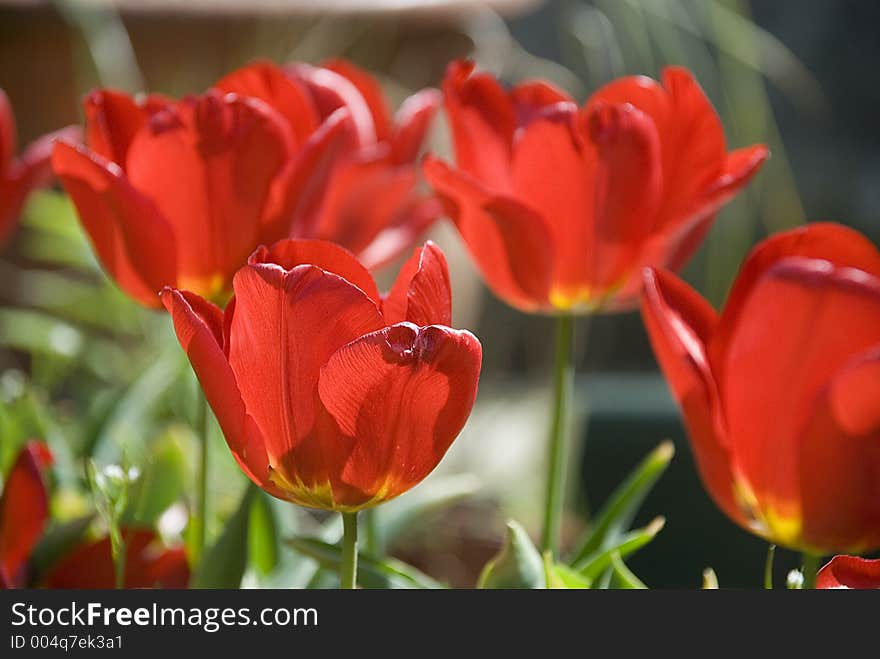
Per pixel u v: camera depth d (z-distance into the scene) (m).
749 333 1.10
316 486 1.11
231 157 1.19
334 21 1.66
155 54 1.64
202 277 1.21
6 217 1.28
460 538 1.51
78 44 1.65
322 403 1.10
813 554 1.12
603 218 1.21
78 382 1.81
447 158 1.72
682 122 1.21
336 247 1.11
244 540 1.19
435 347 1.09
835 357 1.09
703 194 1.19
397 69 1.74
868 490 1.10
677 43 1.56
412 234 1.27
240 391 1.11
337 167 1.23
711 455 1.11
